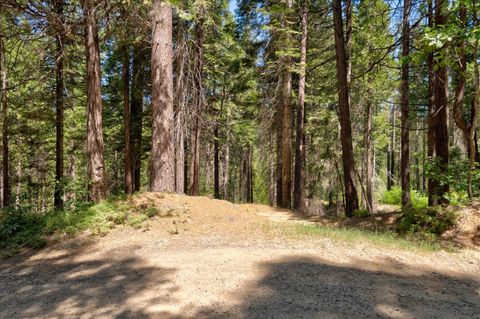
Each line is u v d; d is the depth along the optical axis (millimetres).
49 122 18125
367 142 21766
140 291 4789
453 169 9180
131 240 7738
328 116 18578
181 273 5406
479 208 8484
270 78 17484
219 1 15961
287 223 9906
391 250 6855
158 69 10969
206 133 19906
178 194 10984
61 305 4480
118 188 21203
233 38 16906
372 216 10797
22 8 9742
